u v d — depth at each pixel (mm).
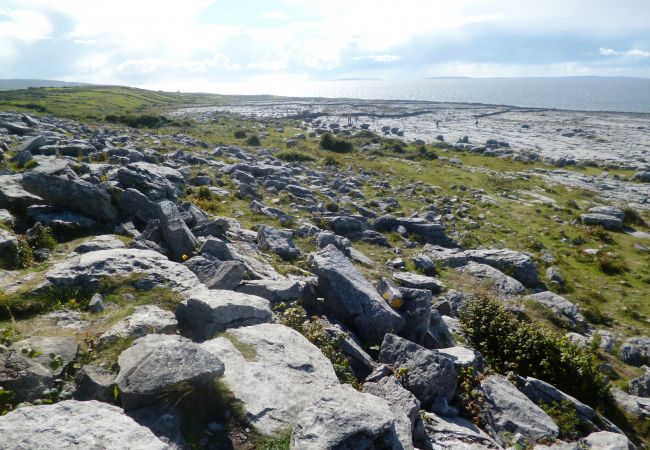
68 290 11523
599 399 14078
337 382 9555
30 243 14227
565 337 15922
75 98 125438
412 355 11773
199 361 8078
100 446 6090
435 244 27922
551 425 10836
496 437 10586
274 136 74688
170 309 11508
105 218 16844
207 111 132125
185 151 41875
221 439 7406
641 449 12758
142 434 6488
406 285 20469
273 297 13797
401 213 32969
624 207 40312
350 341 12383
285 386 8672
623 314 22031
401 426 8039
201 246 15750
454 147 79875
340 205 32469
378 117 145750
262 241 20375
